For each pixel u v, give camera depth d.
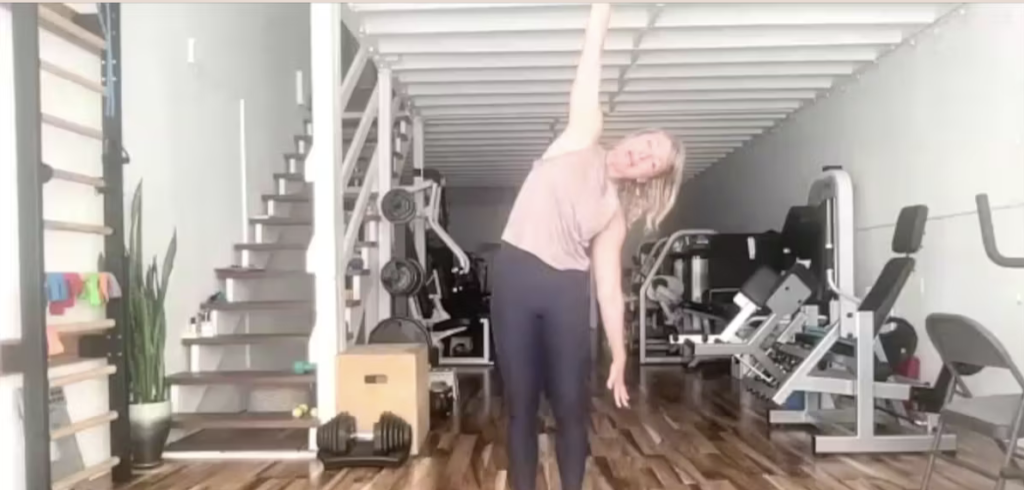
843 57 6.08
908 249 4.58
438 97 7.64
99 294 3.73
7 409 3.39
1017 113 4.28
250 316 6.17
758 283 5.81
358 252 6.80
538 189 2.59
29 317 3.21
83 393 3.94
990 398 3.17
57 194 3.74
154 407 4.36
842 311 5.08
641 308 8.74
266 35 7.07
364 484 4.02
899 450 4.47
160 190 4.96
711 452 4.59
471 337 9.25
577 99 2.66
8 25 3.29
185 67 5.36
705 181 11.98
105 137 3.96
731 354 5.67
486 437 5.07
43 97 3.63
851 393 4.63
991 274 4.54
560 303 2.56
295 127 7.92
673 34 5.82
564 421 2.62
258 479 4.13
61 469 3.65
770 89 7.16
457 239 14.88
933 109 5.25
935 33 5.21
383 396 4.62
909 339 5.18
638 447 4.73
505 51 5.98
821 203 5.89
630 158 2.68
